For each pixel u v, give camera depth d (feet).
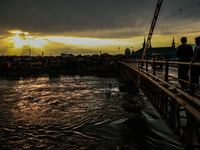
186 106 11.15
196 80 16.33
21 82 172.86
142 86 40.65
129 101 78.95
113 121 52.49
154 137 37.81
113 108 68.23
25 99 93.15
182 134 13.14
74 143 40.73
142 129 43.24
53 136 45.80
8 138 45.68
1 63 293.23
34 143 42.63
